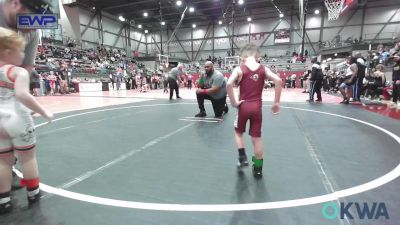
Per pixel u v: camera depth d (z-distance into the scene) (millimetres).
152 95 13969
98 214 1837
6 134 1853
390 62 10594
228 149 3426
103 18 30234
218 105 6016
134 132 4473
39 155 3189
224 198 2053
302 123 5141
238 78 2555
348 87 8367
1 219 1789
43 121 5625
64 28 25062
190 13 31219
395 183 2285
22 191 2238
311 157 3043
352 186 2232
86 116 6289
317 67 8961
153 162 2930
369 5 27281
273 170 2645
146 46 38656
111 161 2965
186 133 4375
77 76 19172
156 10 30016
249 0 28062
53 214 1848
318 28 29797
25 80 1826
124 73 23750
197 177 2486
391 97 9039
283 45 31562
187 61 35812
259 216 1785
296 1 28312
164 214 1828
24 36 2414
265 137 4016
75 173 2604
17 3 2281
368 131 4383
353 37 28438
